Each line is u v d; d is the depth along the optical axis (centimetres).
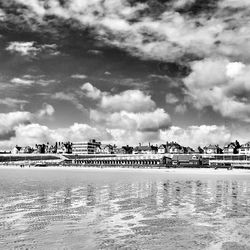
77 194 5109
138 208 3847
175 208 3869
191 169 16838
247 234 2653
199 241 2439
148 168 18488
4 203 4094
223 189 6212
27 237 2478
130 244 2344
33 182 7594
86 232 2666
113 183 7388
